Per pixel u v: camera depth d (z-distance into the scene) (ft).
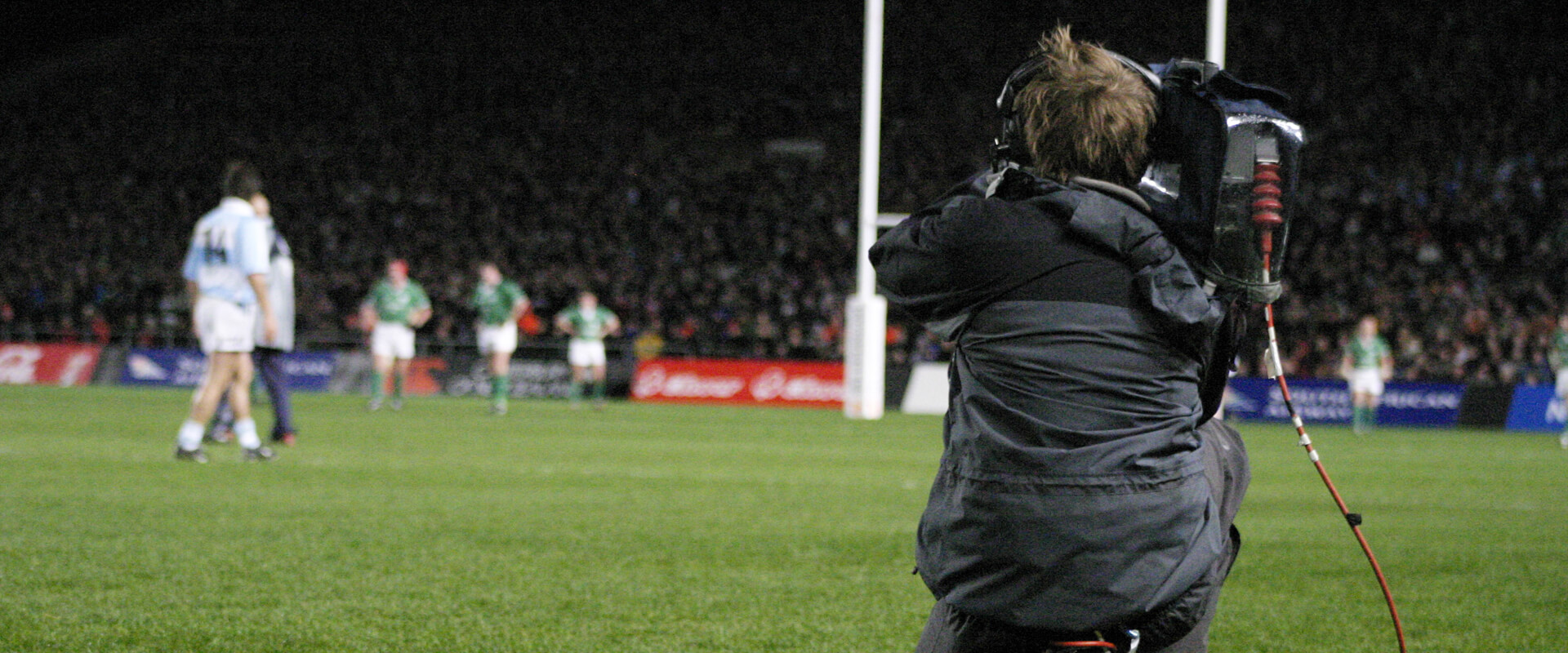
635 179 125.90
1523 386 72.69
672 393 81.92
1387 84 128.77
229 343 32.48
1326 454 47.24
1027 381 7.44
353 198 125.18
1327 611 16.52
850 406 64.69
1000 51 142.82
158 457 33.35
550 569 18.26
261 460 33.27
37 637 13.64
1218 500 8.13
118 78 147.02
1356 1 137.28
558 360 86.43
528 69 146.30
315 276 106.42
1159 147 7.77
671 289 101.86
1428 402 73.92
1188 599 7.56
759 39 146.72
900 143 134.21
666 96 143.13
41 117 140.56
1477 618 16.26
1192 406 7.67
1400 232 107.14
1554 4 133.49
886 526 23.07
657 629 14.76
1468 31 134.41
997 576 7.42
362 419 54.54
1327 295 95.91
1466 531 24.48
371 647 13.64
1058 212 7.52
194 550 19.07
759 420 59.98
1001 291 7.54
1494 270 100.37
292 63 147.84
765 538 21.52
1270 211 7.38
